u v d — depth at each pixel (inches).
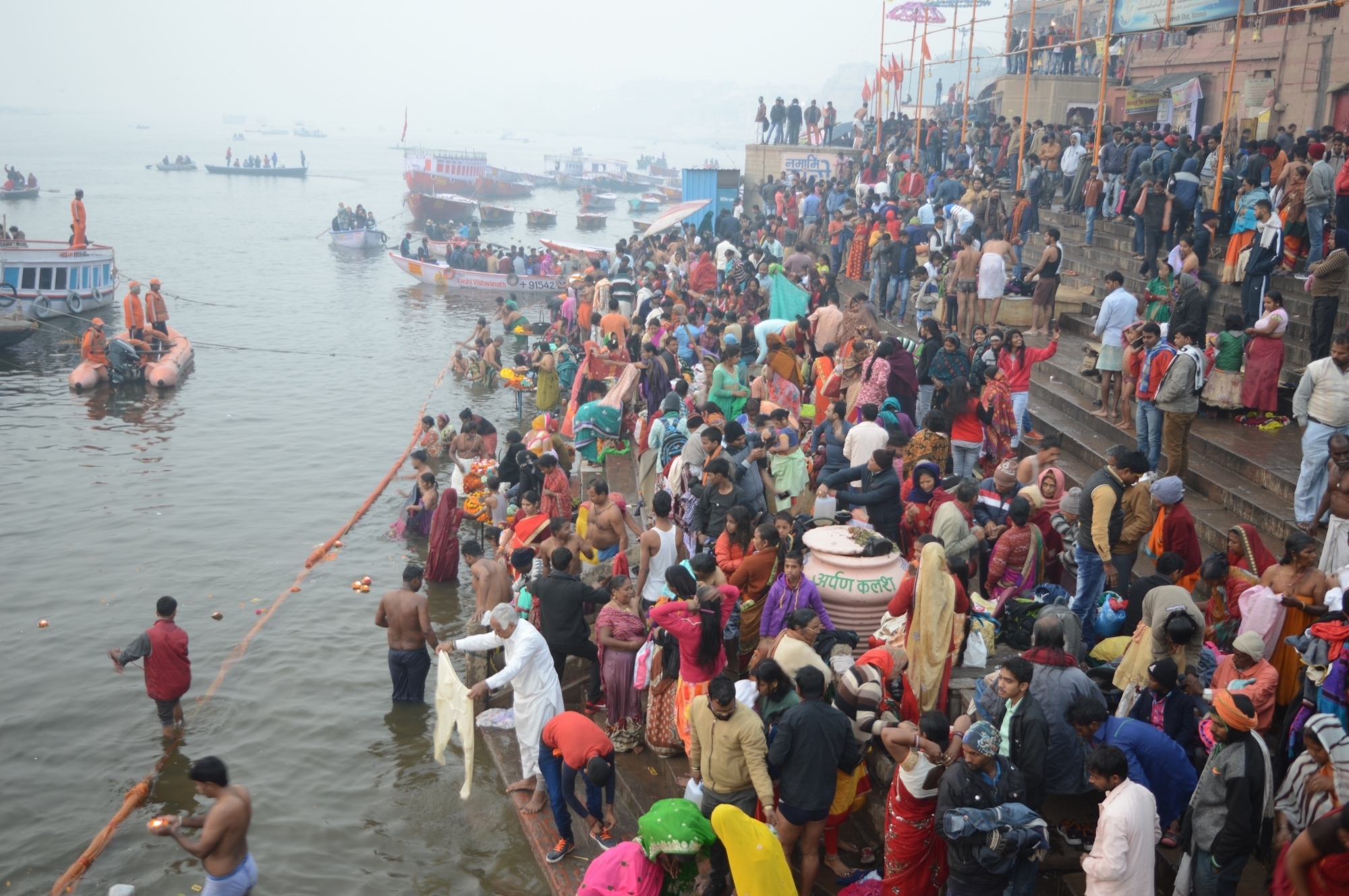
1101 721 234.5
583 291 1036.5
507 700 407.2
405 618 405.7
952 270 661.3
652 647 334.0
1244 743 216.5
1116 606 313.1
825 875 270.7
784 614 308.7
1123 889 207.6
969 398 439.5
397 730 398.3
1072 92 1347.2
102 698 415.8
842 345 593.3
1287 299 540.4
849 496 384.2
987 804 219.1
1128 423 464.1
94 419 842.2
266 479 699.4
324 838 330.0
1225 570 295.3
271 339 1186.0
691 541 418.0
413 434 819.4
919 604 274.8
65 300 1218.6
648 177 4448.8
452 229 2137.1
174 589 520.4
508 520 510.3
